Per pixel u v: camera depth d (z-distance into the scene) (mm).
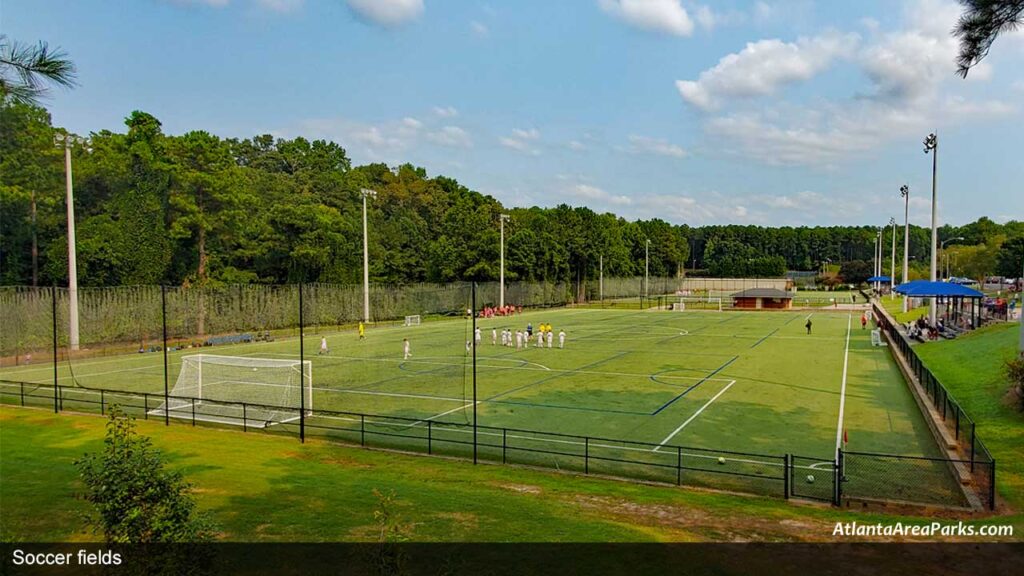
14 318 47625
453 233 99812
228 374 37562
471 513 14844
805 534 13430
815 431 24312
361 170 136500
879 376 37031
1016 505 15609
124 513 8438
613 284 136125
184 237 67812
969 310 64938
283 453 21656
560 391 33125
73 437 23672
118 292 54250
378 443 23312
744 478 18672
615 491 17172
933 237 51281
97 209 65812
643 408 28703
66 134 48000
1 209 54500
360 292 76562
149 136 69938
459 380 36719
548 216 130000
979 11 11789
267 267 79250
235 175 73500
